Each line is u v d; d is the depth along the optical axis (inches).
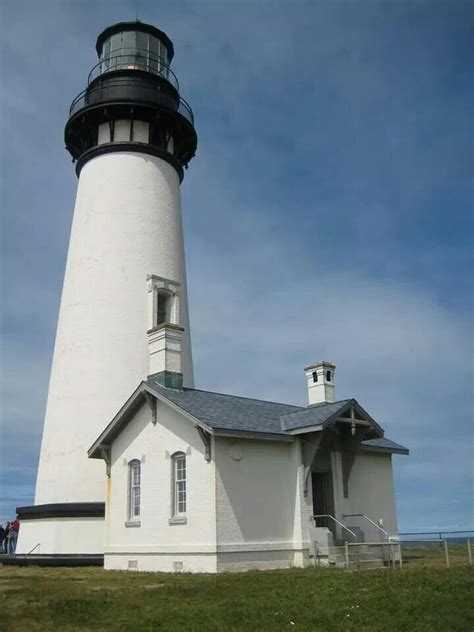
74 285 1165.1
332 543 876.0
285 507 879.7
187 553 826.8
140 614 486.0
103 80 1253.1
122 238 1168.8
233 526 815.1
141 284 1151.6
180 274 1219.9
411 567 788.0
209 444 826.2
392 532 1053.8
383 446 1067.3
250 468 852.6
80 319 1129.4
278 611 489.4
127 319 1122.7
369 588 576.7
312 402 1034.7
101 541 1003.9
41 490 1081.4
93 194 1208.8
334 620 462.3
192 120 1330.0
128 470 954.1
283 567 850.1
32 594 616.4
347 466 979.3
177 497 869.8
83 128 1259.8
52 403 1120.2
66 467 1051.3
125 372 1094.4
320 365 1036.5
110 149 1224.8
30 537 1063.6
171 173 1264.8
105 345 1103.0
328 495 954.1
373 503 1035.9
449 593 546.9
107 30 1318.9
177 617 471.8
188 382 1180.5
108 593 607.2
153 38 1333.7
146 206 1202.0
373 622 459.2
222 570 791.7
